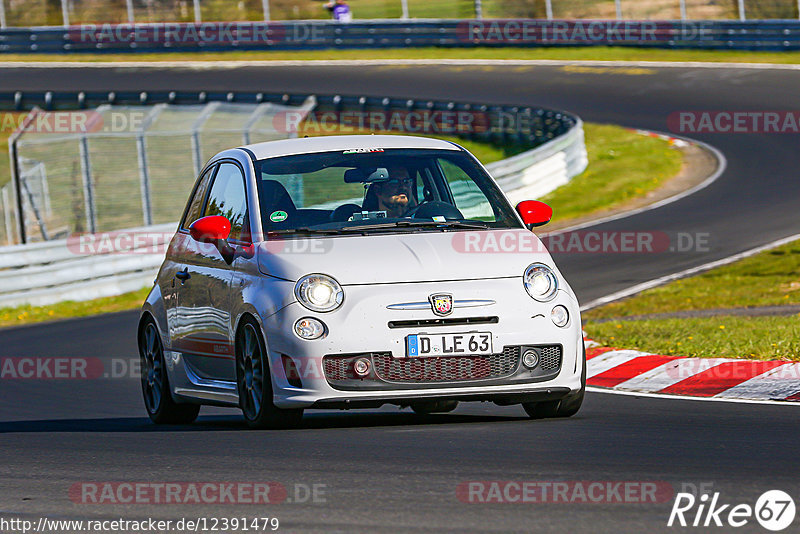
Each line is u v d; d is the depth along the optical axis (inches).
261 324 968.3
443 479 759.1
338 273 963.3
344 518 661.9
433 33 6599.4
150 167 4264.3
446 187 1080.2
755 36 6018.7
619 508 669.3
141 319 1226.0
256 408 991.6
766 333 1524.4
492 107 4857.3
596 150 4313.5
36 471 863.1
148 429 1113.4
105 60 6914.4
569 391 990.4
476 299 961.5
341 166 1079.6
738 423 1007.6
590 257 2645.2
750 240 2679.6
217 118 4311.0
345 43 6727.4
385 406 1266.0
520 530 623.2
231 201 1089.4
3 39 7121.1
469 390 950.4
